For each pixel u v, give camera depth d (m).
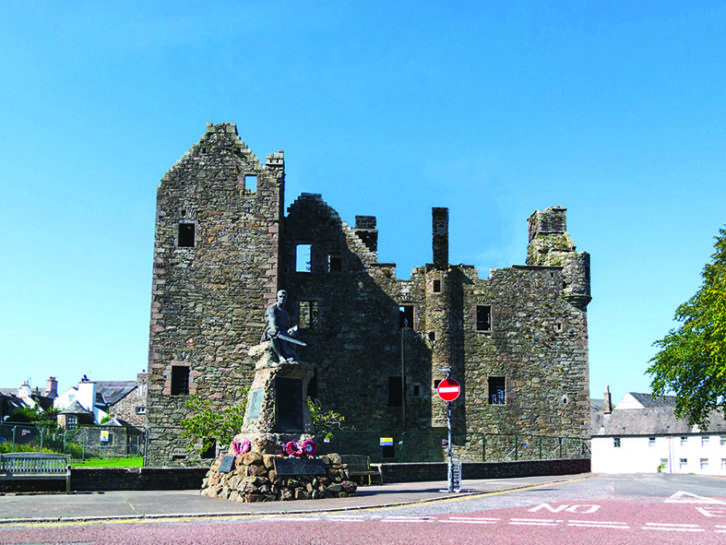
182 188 38.12
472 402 42.75
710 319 37.78
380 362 42.47
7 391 98.62
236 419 32.31
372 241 47.28
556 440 43.16
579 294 44.59
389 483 25.70
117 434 48.66
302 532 11.79
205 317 36.84
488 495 19.86
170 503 16.83
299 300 42.50
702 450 69.75
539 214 46.69
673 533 11.73
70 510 14.89
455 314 43.56
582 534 11.64
